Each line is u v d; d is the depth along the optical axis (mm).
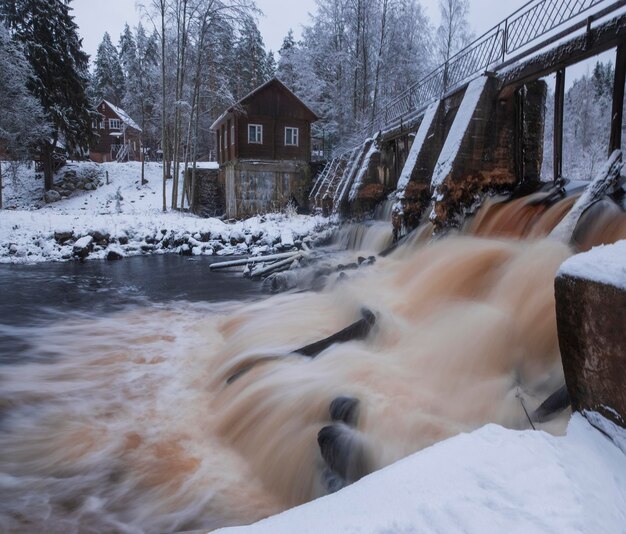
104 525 3365
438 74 15008
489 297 7094
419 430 4160
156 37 28250
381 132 19359
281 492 3891
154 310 10156
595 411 2406
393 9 33906
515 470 1903
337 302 8992
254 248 19562
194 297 11500
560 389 3816
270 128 28812
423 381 5238
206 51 30219
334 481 3639
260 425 4652
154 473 4031
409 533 1501
